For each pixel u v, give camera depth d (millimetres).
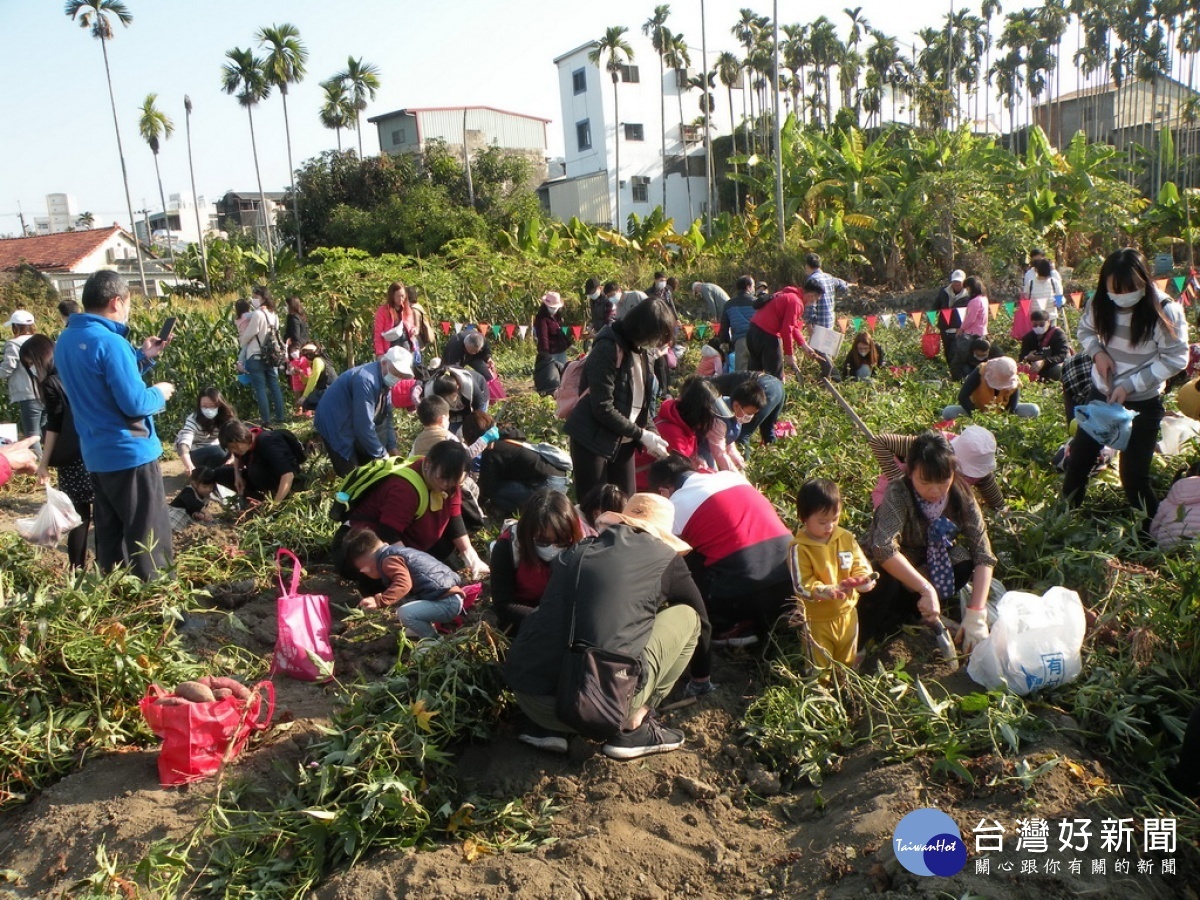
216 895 3408
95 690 4340
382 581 5281
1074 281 22906
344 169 34531
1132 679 4027
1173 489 5270
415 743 3789
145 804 3809
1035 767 3504
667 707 4316
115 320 5262
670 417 5742
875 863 3197
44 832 3727
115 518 5445
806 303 10531
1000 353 11656
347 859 3574
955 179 23297
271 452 7109
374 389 6891
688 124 44875
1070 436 6762
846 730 4031
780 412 8594
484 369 9562
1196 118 46594
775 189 26062
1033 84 56094
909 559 4648
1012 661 3992
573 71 42969
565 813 3734
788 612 4543
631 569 3896
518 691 3889
